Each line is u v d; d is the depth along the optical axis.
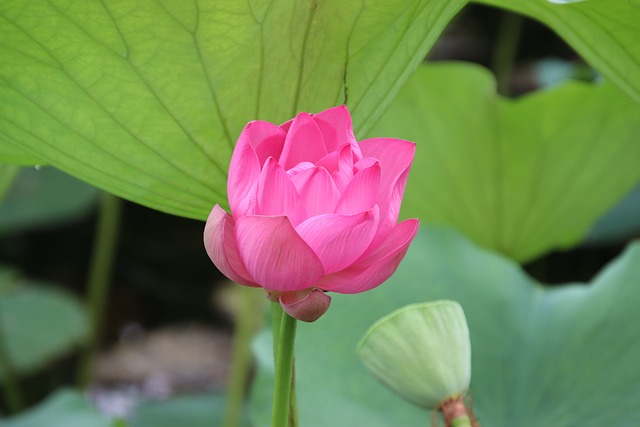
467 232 2.24
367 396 1.75
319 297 1.32
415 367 1.42
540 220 2.20
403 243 1.33
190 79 1.45
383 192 1.38
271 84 1.46
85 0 1.40
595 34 1.56
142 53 1.43
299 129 1.37
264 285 1.34
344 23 1.43
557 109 2.01
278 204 1.34
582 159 2.09
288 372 1.42
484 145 2.09
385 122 2.11
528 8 1.61
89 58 1.44
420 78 2.03
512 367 1.79
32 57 1.44
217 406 2.90
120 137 1.49
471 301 1.84
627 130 2.03
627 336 1.77
